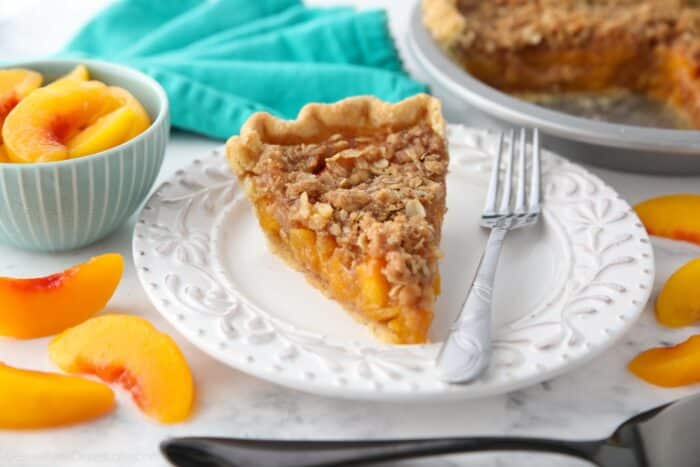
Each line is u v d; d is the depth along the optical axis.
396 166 0.56
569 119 0.62
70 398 0.47
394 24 0.82
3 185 0.52
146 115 0.57
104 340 0.49
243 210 0.58
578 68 0.78
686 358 0.49
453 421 0.48
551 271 0.54
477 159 0.62
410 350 0.49
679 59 0.75
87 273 0.52
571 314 0.50
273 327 0.50
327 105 0.57
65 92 0.55
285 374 0.47
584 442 0.45
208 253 0.54
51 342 0.50
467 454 0.46
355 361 0.48
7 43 0.77
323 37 0.72
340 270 0.52
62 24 0.81
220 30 0.74
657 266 0.56
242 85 0.68
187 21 0.73
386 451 0.44
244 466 0.44
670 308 0.53
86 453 0.46
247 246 0.56
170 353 0.49
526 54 0.77
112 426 0.48
